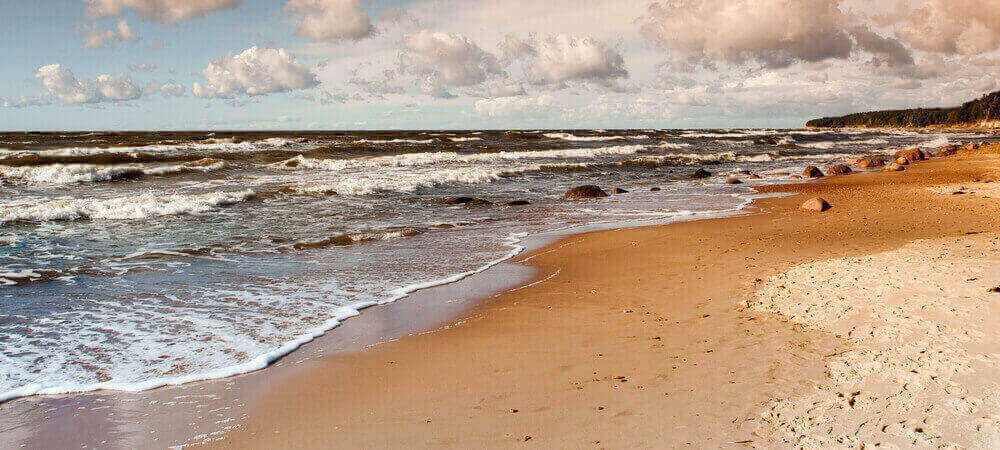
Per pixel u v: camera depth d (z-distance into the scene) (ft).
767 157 157.17
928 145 225.56
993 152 142.72
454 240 44.83
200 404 16.87
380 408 16.31
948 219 46.19
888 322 19.29
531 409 15.71
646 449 13.16
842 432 12.98
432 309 26.58
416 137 221.66
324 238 44.91
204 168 95.55
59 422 15.78
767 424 13.78
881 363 16.20
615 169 118.83
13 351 21.11
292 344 21.90
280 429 15.25
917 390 14.38
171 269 34.58
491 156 137.69
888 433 12.68
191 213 56.34
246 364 19.92
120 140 166.09
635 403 15.60
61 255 38.04
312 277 32.86
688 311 24.12
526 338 21.99
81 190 71.61
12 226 47.67
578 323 23.57
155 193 68.44
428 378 18.42
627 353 19.60
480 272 34.17
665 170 118.01
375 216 56.85
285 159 114.73
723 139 245.24
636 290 28.58
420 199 68.85
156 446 14.48
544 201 70.23
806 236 41.16
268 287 30.63
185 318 25.20
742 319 22.17
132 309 26.48
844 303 22.07
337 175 91.66
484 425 14.92
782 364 17.20
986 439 12.01
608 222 53.57
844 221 48.01
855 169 117.91
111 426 15.56
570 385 17.19
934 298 20.75
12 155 103.76
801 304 22.93
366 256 38.75
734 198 71.92
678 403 15.35
